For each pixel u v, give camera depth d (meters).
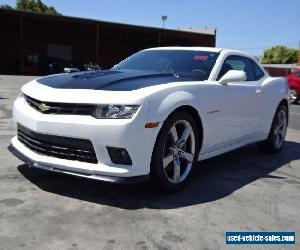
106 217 3.19
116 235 2.90
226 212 3.49
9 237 2.78
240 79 4.34
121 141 3.30
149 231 3.00
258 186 4.30
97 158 3.39
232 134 4.72
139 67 4.77
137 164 3.41
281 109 5.94
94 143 3.34
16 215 3.13
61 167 3.49
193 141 4.02
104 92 3.44
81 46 36.94
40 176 4.08
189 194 3.88
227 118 4.51
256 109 5.18
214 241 2.93
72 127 3.38
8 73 29.11
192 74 4.43
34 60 33.44
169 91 3.66
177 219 3.25
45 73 30.48
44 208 3.29
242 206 3.66
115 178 3.36
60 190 3.72
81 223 3.05
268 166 5.23
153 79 3.93
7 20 29.81
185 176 3.98
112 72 4.23
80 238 2.82
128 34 35.62
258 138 5.45
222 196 3.89
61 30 34.38
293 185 4.43
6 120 7.34
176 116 3.71
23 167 4.36
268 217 3.45
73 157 3.50
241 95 4.75
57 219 3.10
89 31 34.31
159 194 3.80
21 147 3.91
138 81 3.77
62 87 3.66
